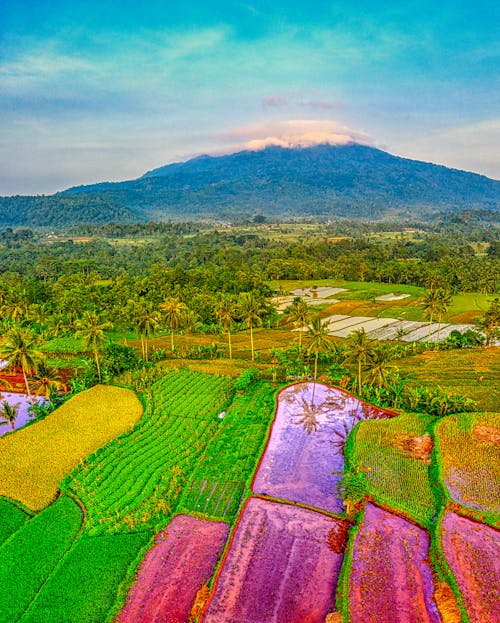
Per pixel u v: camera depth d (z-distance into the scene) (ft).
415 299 552.41
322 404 261.24
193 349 357.61
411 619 124.77
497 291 621.31
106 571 141.59
